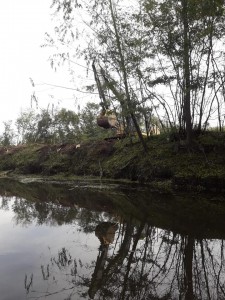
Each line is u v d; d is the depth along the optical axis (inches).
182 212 213.0
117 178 390.6
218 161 288.8
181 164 309.6
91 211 238.7
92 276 117.6
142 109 328.2
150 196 283.6
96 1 312.3
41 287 108.5
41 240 166.6
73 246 154.4
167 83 302.8
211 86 287.1
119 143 444.5
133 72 312.7
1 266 129.2
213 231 167.0
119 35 314.0
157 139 378.0
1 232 184.5
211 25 257.0
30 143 705.6
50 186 412.5
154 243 153.7
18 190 387.5
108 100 348.2
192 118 316.5
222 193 264.5
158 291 104.4
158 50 293.9
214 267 123.0
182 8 267.9
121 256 138.5
